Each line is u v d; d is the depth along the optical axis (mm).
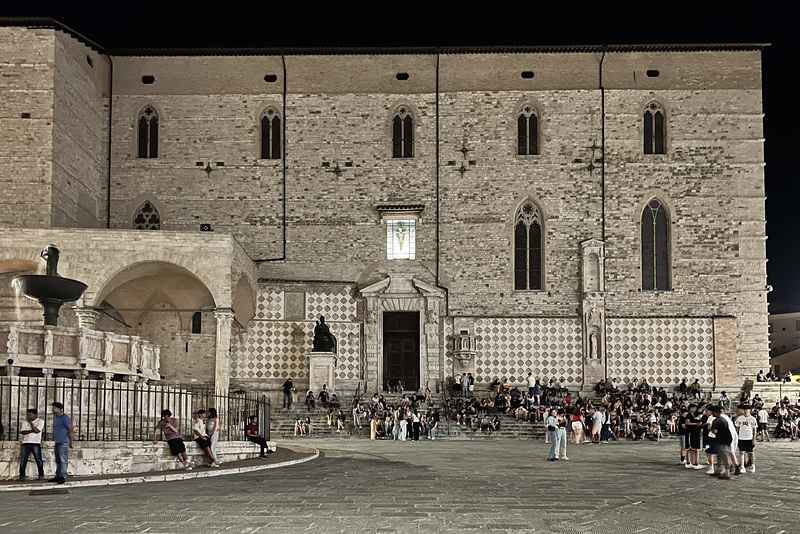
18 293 48156
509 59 57656
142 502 18203
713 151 56594
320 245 56812
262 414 34906
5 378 26422
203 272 46750
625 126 56906
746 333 55562
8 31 49250
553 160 56844
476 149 57125
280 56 57906
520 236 56875
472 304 56125
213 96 57750
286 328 55938
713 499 19391
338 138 57469
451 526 15453
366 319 56188
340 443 41625
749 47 56844
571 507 17875
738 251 56031
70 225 51625
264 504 18000
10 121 48844
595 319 55500
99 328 51844
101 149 56969
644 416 45656
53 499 18641
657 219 56719
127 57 57750
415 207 56219
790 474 25422
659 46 56438
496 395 52625
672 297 55719
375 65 57906
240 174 57250
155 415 29047
